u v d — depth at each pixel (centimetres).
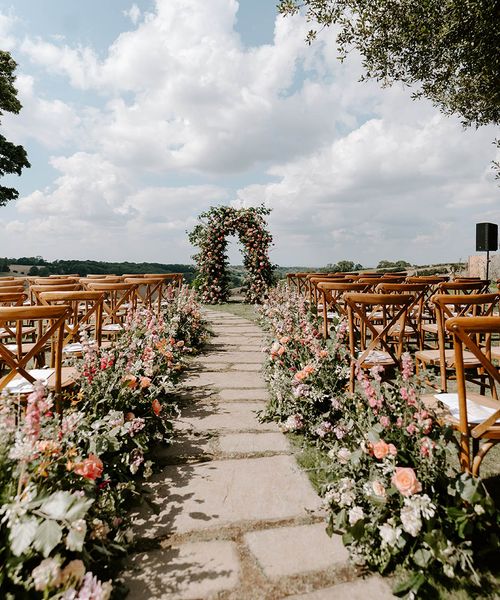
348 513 163
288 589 141
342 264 1717
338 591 140
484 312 344
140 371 296
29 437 136
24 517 122
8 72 1591
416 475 158
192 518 181
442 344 235
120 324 425
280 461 233
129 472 211
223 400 338
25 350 461
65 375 250
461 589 139
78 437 180
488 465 221
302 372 271
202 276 1268
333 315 514
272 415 299
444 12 466
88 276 639
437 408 189
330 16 499
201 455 240
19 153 1664
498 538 154
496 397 255
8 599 116
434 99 630
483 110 624
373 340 271
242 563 153
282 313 555
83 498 129
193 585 142
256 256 1223
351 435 190
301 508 188
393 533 143
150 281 552
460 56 519
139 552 159
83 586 123
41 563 116
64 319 209
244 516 182
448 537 147
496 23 448
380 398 180
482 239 853
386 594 139
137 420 217
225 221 1230
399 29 511
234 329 736
